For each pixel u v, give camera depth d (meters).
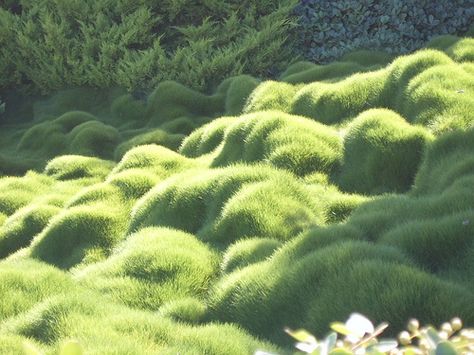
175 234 8.30
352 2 15.72
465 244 6.60
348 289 5.88
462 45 12.46
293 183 8.80
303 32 16.44
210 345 5.43
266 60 16.55
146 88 16.95
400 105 10.95
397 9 15.27
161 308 6.87
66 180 12.73
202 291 7.32
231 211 8.30
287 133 10.29
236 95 14.89
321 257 6.47
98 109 17.28
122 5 17.31
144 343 5.58
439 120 9.73
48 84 18.08
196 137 12.95
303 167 9.80
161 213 9.21
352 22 15.83
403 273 5.79
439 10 15.10
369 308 5.60
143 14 16.84
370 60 15.28
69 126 16.16
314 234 7.21
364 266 6.00
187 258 7.66
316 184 9.48
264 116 10.91
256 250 7.44
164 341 5.70
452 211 7.28
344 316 5.69
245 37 16.42
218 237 8.23
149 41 17.34
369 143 9.62
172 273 7.44
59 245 9.48
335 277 6.09
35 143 15.71
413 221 7.21
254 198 8.38
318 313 5.86
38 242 9.69
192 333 5.66
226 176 9.05
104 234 9.50
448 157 8.64
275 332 6.19
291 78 14.27
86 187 11.30
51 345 5.77
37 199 11.76
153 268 7.51
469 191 7.48
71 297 6.45
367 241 7.12
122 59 17.30
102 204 10.19
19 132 16.94
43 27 17.36
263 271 6.84
